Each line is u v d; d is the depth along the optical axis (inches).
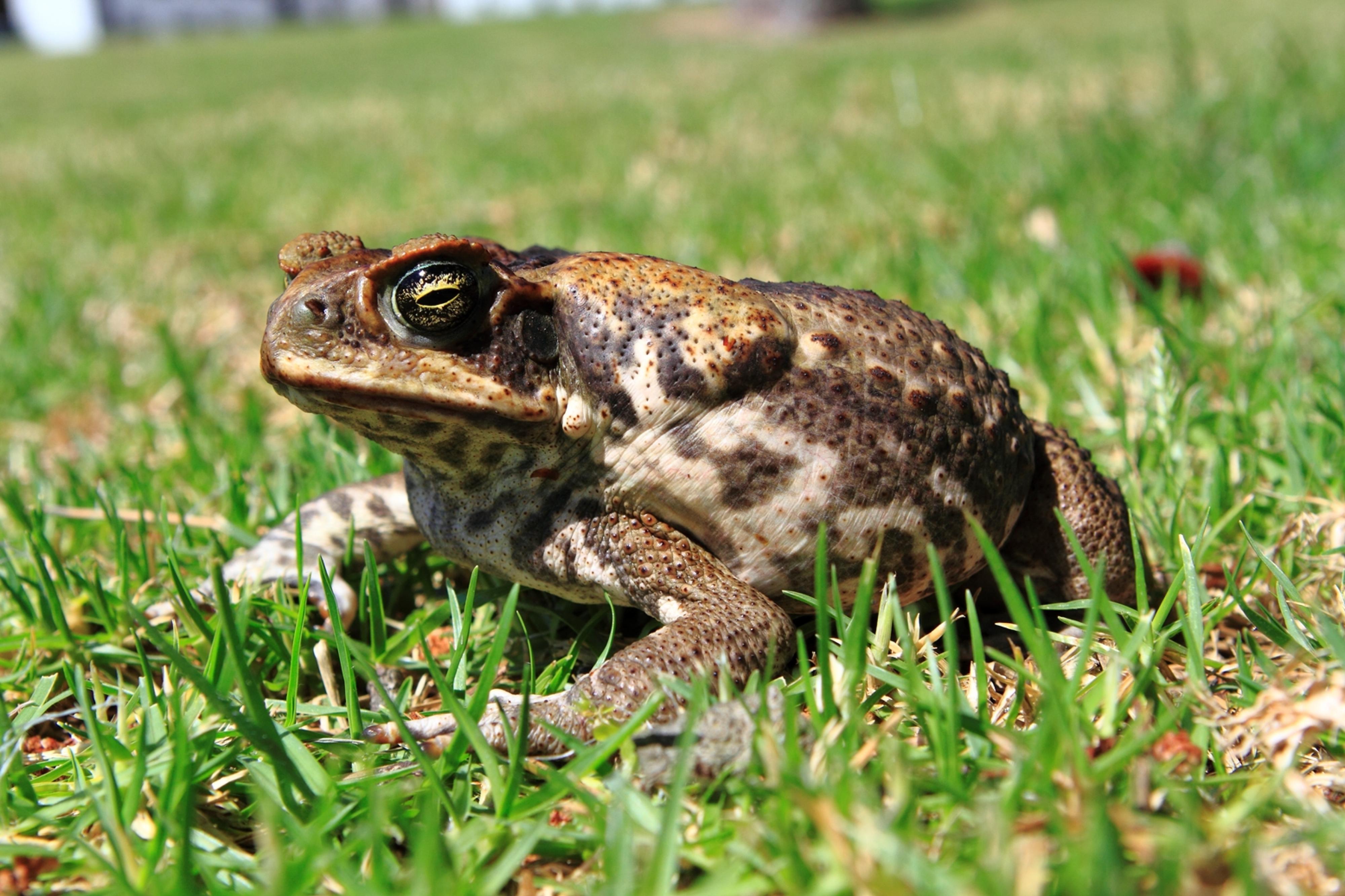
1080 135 31.0
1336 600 11.3
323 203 34.1
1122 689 10.4
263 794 9.6
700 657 10.2
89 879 9.6
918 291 18.8
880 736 9.7
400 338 10.5
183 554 12.7
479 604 12.0
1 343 21.1
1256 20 66.8
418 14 177.6
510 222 29.7
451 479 11.1
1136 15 84.7
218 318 22.8
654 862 8.8
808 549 10.8
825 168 33.3
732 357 10.7
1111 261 18.8
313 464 14.0
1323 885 9.0
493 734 10.2
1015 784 9.2
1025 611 9.8
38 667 11.6
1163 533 12.2
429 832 9.0
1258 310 16.3
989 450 11.2
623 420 10.7
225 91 80.0
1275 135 26.6
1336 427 13.1
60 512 13.6
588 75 73.7
